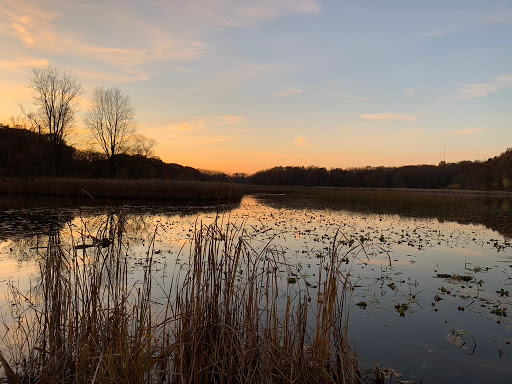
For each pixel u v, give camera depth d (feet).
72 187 100.22
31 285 21.62
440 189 237.66
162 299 18.93
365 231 48.16
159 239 38.22
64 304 12.56
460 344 15.35
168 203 90.43
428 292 22.47
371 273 26.91
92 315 12.32
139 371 10.93
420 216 71.05
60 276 12.76
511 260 31.99
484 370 13.29
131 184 101.71
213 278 13.01
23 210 63.57
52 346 12.18
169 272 24.97
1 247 33.04
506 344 15.40
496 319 18.10
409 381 12.51
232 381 11.94
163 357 12.04
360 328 17.08
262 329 12.84
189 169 205.36
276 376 11.82
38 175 118.21
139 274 24.48
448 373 13.07
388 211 81.15
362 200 111.75
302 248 34.91
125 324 11.87
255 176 328.90
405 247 37.55
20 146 122.72
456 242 41.14
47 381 11.03
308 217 64.69
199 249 12.79
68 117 131.03
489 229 53.21
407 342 15.64
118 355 10.87
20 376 11.98
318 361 12.39
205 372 11.94
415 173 266.16
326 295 13.00
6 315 17.01
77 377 10.82
